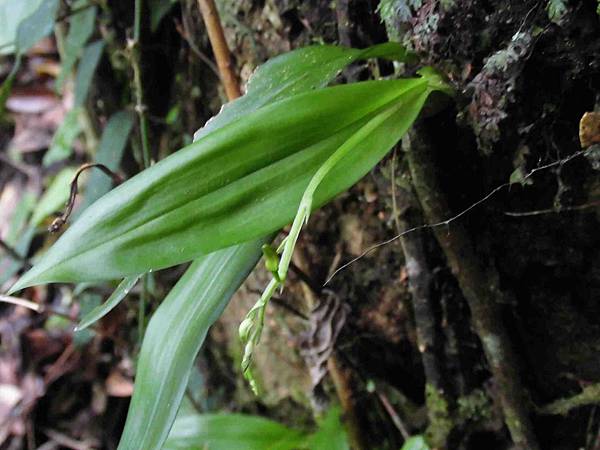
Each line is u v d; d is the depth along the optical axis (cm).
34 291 70
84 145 68
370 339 42
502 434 38
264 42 39
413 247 36
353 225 39
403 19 29
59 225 32
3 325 68
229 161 25
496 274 34
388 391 42
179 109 50
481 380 38
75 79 57
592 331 33
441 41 29
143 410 27
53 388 67
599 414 34
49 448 65
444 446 39
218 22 38
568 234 31
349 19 33
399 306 40
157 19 47
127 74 53
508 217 33
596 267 32
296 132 26
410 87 28
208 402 55
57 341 67
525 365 36
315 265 41
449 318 37
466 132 32
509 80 27
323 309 40
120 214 24
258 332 24
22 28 47
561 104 28
